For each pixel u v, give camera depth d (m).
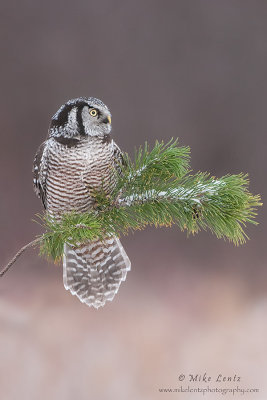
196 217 6.38
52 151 6.53
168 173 6.42
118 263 6.66
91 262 6.66
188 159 6.45
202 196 6.38
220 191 6.37
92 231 6.33
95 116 6.52
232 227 6.38
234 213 6.37
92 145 6.52
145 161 6.43
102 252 6.65
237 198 6.37
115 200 6.43
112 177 6.54
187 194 6.38
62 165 6.52
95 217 6.39
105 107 6.53
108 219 6.40
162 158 6.42
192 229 6.39
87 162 6.52
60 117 6.52
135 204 6.40
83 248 6.64
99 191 6.53
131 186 6.41
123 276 6.66
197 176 6.40
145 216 6.40
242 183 6.37
